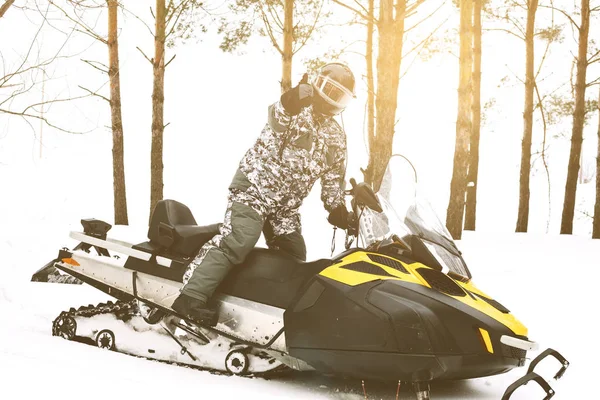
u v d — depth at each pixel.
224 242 4.16
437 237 4.17
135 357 4.28
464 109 15.49
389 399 3.87
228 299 4.22
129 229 13.74
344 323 3.78
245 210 4.13
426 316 3.62
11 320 5.18
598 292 7.84
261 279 4.18
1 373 3.35
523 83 22.14
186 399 3.30
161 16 16.67
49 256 9.05
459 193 15.59
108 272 4.68
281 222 4.40
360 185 4.09
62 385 3.27
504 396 3.50
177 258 4.45
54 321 4.69
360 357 3.74
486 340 3.65
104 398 3.14
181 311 4.17
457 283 3.94
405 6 14.10
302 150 4.10
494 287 8.12
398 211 4.17
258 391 3.77
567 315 6.51
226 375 4.11
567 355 5.03
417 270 3.89
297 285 4.07
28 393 3.09
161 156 16.73
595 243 14.88
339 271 3.95
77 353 4.08
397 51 17.33
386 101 13.10
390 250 4.04
